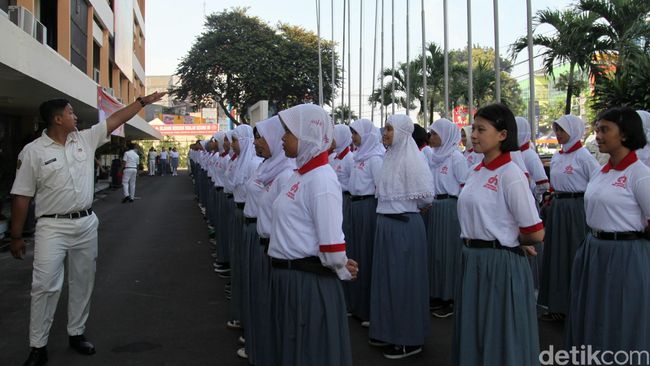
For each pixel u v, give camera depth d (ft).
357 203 17.07
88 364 13.60
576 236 16.17
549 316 16.89
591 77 30.83
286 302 9.68
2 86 30.96
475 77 50.11
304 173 9.59
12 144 48.03
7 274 22.72
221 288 20.81
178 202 54.19
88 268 14.17
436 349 14.61
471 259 10.40
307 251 9.50
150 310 18.04
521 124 18.62
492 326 10.11
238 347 14.78
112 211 46.55
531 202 9.78
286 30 98.78
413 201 14.14
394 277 13.92
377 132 17.28
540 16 31.12
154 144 148.87
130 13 96.32
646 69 25.35
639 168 10.61
